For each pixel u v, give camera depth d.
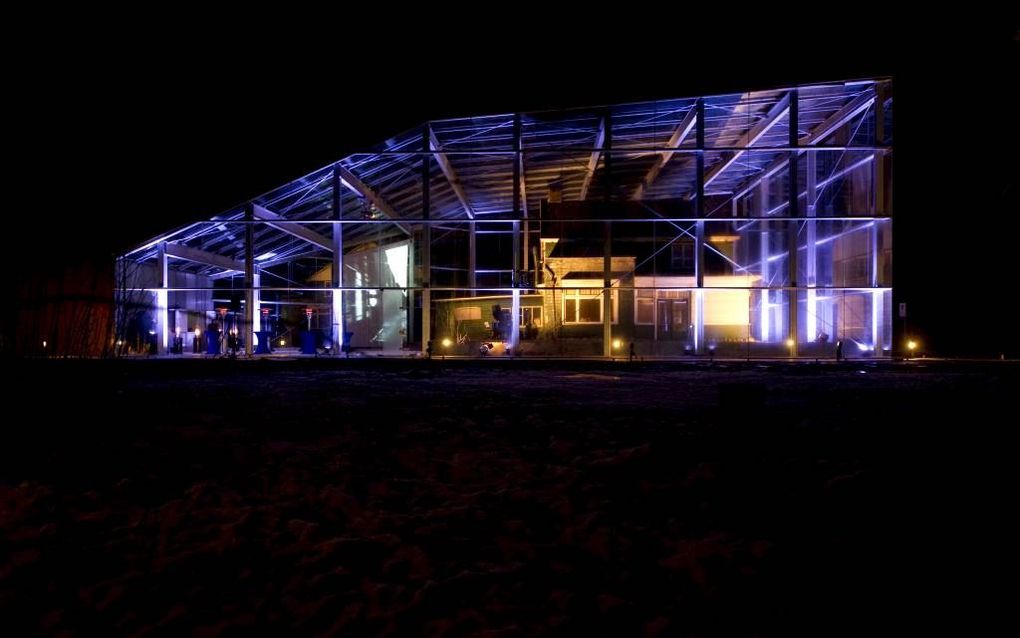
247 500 5.55
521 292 27.58
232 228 25.70
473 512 5.04
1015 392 12.76
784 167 29.03
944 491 5.47
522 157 26.58
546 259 27.45
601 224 27.41
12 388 11.68
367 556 4.26
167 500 5.59
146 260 25.34
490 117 23.00
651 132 25.78
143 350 23.91
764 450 7.18
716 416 9.60
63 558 4.28
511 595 3.65
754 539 4.44
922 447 7.27
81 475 6.34
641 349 24.94
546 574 3.95
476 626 3.30
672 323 27.70
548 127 24.20
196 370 18.97
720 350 24.06
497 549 4.38
